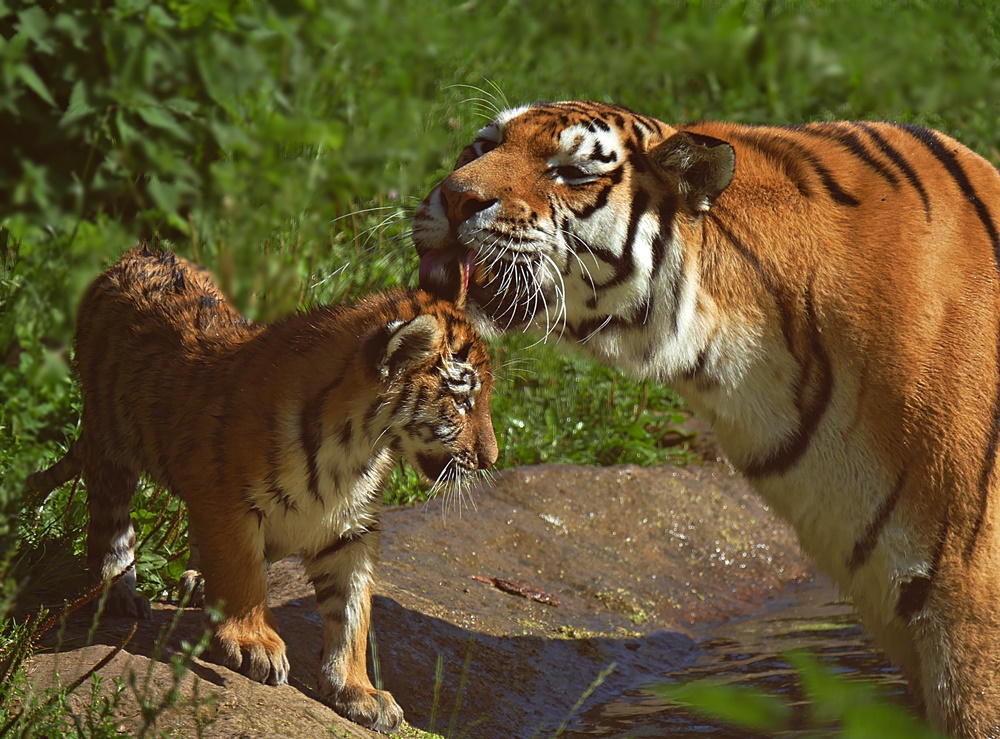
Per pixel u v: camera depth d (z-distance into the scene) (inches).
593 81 698.2
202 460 267.6
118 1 297.9
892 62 669.9
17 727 218.7
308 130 457.7
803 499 289.9
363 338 274.2
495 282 281.4
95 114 301.3
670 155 277.6
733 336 283.1
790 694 339.6
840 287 277.7
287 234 454.3
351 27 539.2
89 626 291.0
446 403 282.2
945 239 281.1
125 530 311.9
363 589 283.4
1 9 283.6
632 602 407.2
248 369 274.2
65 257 286.4
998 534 275.3
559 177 277.0
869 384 275.9
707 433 529.0
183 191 360.8
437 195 282.4
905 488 275.9
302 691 283.1
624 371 297.3
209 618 272.2
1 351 257.6
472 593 381.7
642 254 280.2
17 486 239.5
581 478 461.1
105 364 306.0
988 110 644.1
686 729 320.5
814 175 286.8
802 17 700.0
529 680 343.6
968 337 275.3
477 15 693.9
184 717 249.6
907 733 112.7
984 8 691.4
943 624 276.2
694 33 701.3
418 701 314.3
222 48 323.9
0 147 301.3
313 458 269.0
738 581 441.1
